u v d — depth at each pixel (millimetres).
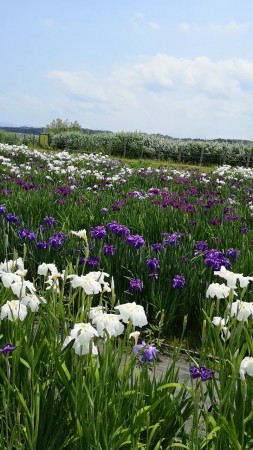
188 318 5457
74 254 6148
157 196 12180
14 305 2838
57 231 7961
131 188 13922
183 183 15617
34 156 20641
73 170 16906
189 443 2623
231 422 2504
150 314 5590
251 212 10844
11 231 6805
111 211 9312
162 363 4555
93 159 21047
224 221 8977
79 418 2541
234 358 2730
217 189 15086
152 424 2797
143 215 8727
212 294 3053
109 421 2611
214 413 2838
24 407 2475
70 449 2643
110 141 36812
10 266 3391
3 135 39281
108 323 2600
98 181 15352
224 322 2896
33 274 6078
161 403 2852
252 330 3385
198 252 6148
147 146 37125
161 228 7969
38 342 3027
